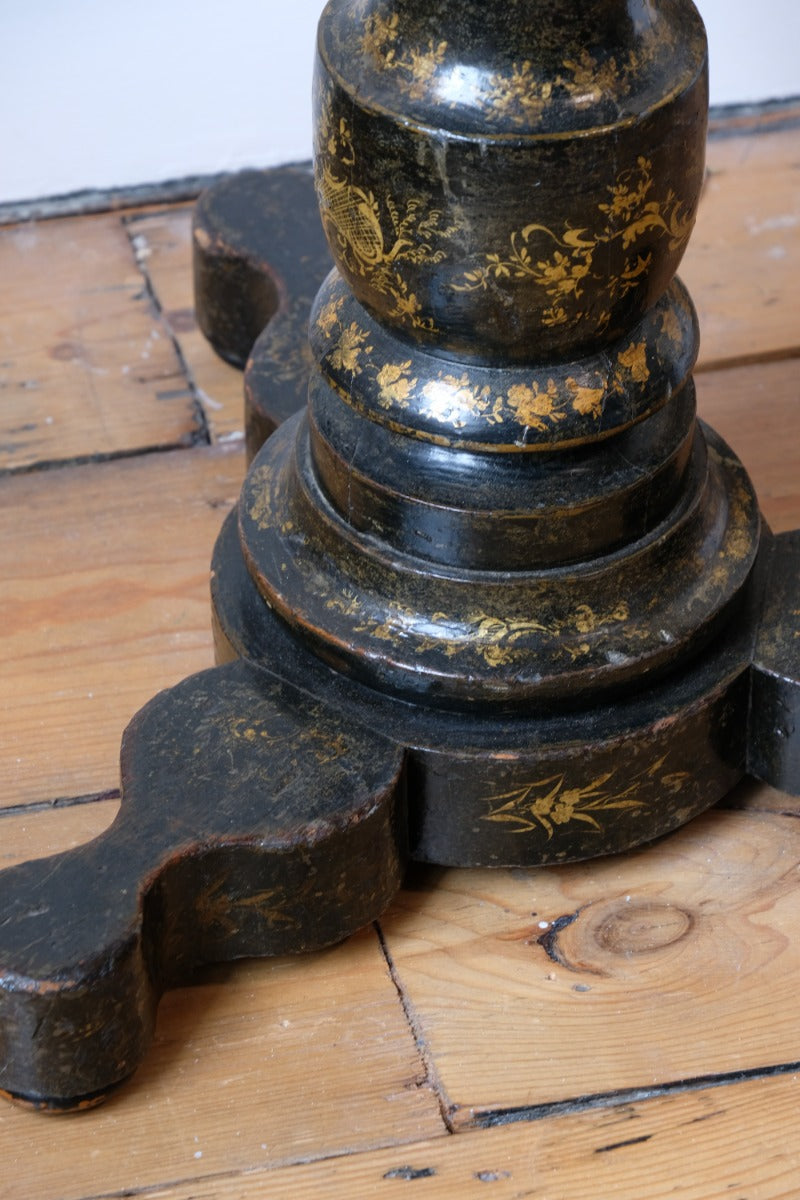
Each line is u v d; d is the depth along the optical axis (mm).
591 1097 970
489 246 919
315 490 1036
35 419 1257
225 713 1011
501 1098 970
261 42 1381
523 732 997
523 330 941
